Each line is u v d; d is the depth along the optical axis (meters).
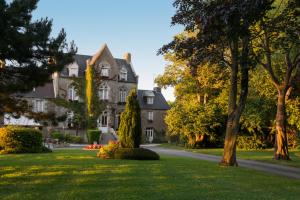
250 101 44.47
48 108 61.06
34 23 15.86
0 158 21.22
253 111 44.09
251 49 22.03
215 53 21.05
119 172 15.55
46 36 15.71
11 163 18.41
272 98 41.06
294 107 37.81
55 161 19.47
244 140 46.69
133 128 23.20
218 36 14.49
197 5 18.12
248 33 13.95
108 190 11.43
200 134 48.59
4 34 14.25
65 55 16.53
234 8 12.61
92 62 66.31
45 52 15.85
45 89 62.69
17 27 15.26
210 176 15.54
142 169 16.77
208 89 49.38
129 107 23.42
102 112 63.41
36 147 27.81
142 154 22.19
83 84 61.78
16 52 14.70
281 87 29.75
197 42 18.03
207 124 47.41
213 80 44.38
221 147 49.91
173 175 15.23
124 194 10.87
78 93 61.50
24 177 13.84
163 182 13.24
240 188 12.84
